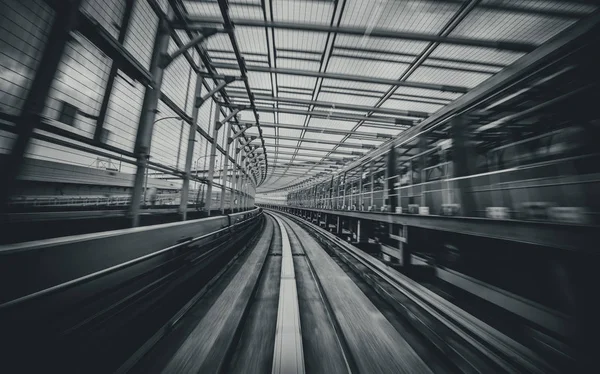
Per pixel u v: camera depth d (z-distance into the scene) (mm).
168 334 2096
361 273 4219
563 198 2004
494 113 2793
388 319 2629
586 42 1605
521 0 3803
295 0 4090
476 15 4137
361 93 6949
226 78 4445
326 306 2969
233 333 2152
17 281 1277
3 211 1465
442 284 3867
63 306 1502
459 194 2986
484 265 3131
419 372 1786
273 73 6215
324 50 5246
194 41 3229
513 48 4668
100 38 2070
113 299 1942
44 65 1658
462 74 5730
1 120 1457
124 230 2250
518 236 1848
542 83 2152
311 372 1786
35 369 1261
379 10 4199
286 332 2234
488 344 1881
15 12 1535
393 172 4777
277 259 5527
